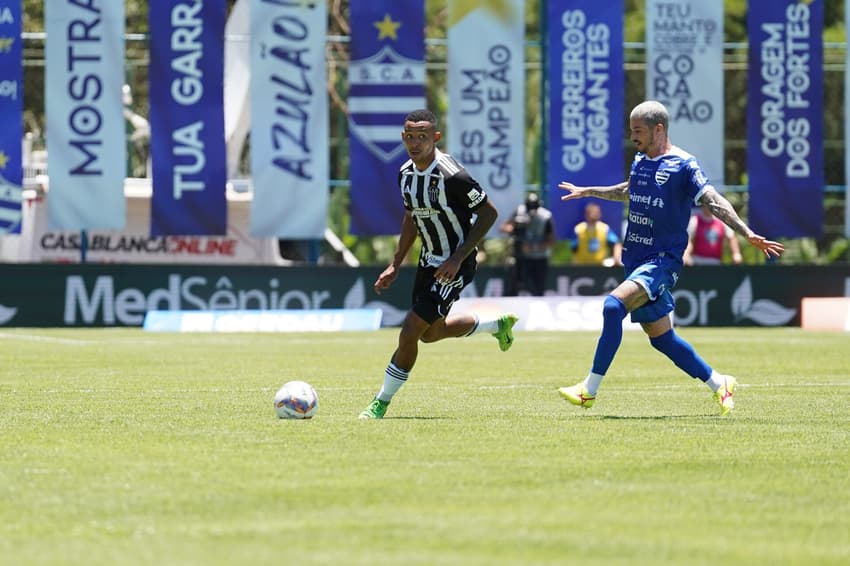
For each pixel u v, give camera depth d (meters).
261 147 78.56
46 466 24.12
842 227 106.75
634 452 26.16
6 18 77.19
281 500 20.95
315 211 79.00
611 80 80.44
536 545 17.92
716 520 19.73
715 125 80.75
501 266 79.75
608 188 33.66
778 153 81.94
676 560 17.20
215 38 78.31
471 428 29.80
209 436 28.22
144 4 111.50
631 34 115.19
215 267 77.50
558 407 35.00
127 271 77.06
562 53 80.25
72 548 17.70
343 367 49.72
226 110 90.31
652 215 32.09
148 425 30.22
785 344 64.31
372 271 78.56
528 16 125.62
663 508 20.55
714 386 32.88
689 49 80.56
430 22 122.94
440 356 56.78
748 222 82.25
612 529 18.98
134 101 99.94
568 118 80.50
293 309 78.00
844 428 30.33
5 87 77.38
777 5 81.38
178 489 21.86
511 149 79.81
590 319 76.81
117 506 20.48
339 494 21.47
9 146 77.56
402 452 25.92
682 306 80.25
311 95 78.62
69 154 77.81
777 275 80.44
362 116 79.06
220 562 16.81
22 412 33.06
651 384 42.88
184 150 78.56
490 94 79.62
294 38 78.38
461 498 21.19
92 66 77.69
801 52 81.62
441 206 30.67
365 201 79.38
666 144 32.19
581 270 79.69
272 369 48.59
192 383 42.44
